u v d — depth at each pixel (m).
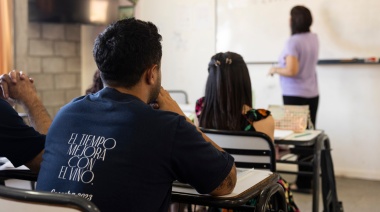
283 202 1.35
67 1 4.29
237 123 2.07
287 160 2.65
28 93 1.53
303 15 3.71
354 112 4.20
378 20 3.98
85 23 4.44
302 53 3.73
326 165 2.67
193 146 1.08
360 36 4.07
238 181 1.31
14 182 1.93
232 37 4.70
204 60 4.88
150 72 1.16
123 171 1.04
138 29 1.15
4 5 3.57
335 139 4.30
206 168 1.10
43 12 4.16
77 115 1.13
